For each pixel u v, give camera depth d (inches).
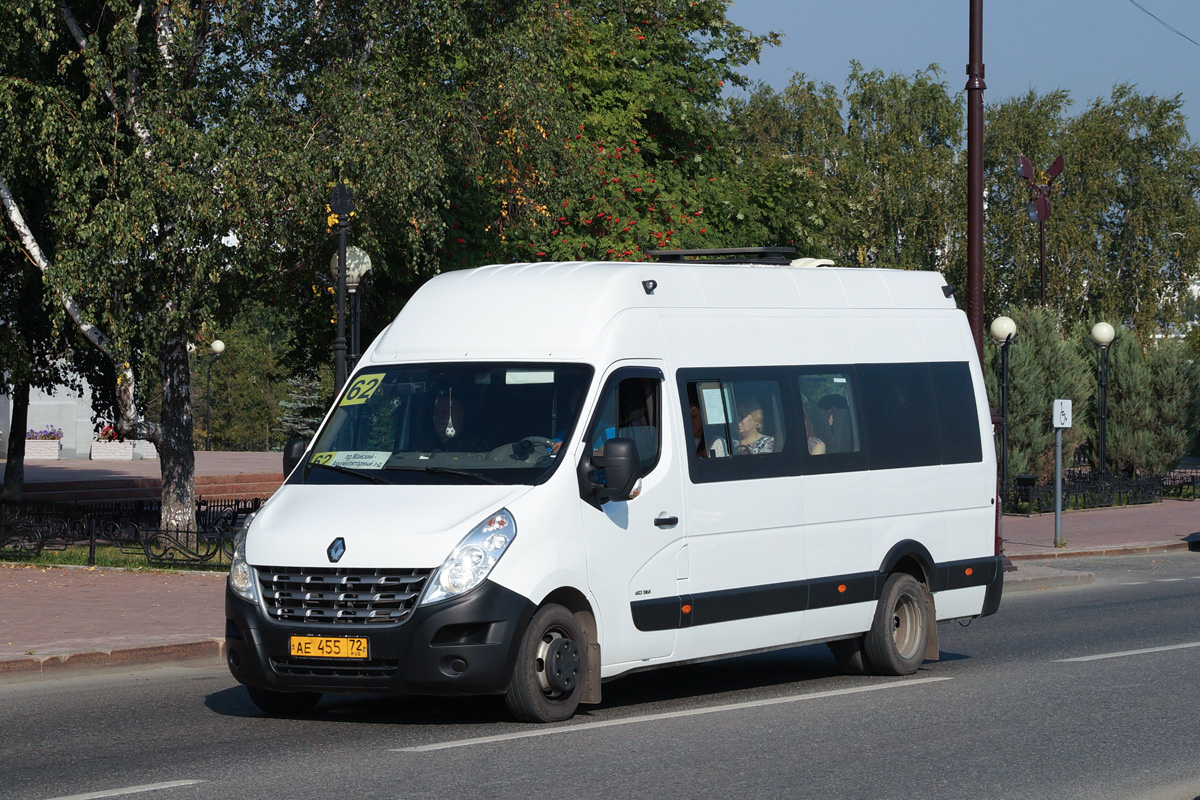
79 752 386.3
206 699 481.7
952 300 587.8
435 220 932.0
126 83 920.3
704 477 461.7
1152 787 347.9
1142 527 1376.7
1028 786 346.9
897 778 353.4
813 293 527.5
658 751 381.7
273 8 906.1
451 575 387.2
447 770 354.6
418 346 462.3
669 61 1523.1
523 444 423.8
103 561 892.6
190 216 855.7
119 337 901.8
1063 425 1182.9
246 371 3437.5
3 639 580.1
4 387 1223.5
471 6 936.3
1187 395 1855.3
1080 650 617.9
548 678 409.7
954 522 563.2
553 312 451.2
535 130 941.8
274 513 418.3
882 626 525.7
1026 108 3265.3
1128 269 3228.3
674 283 475.8
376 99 900.0
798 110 3395.7
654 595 441.1
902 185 3248.0
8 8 855.7
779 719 435.8
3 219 1002.7
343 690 393.7
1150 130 3253.0
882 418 537.3
